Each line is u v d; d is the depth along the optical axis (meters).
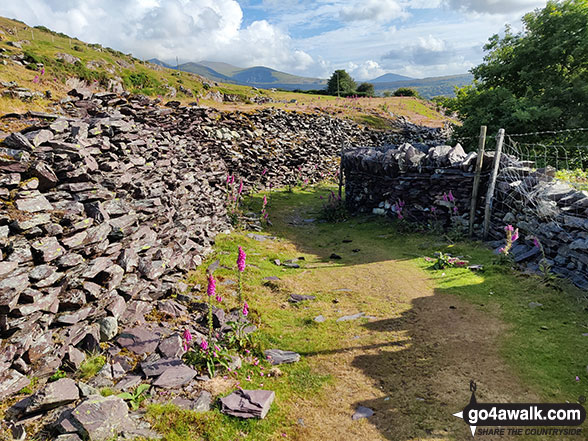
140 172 7.54
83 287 4.68
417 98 54.81
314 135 24.98
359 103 39.84
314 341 5.74
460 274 8.02
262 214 13.77
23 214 4.31
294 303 7.13
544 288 6.71
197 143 13.74
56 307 4.29
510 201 9.44
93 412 3.40
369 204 14.62
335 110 32.53
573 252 6.84
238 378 4.75
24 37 29.59
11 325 3.66
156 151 8.78
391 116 35.19
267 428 3.89
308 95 45.50
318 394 4.52
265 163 19.72
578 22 16.41
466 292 7.08
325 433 3.88
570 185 8.77
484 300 6.66
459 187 11.08
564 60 17.30
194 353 4.97
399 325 6.06
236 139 18.73
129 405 3.91
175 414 3.84
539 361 4.77
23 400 3.53
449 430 3.81
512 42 19.09
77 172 5.30
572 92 16.52
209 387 4.46
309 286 8.05
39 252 4.16
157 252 6.78
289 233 12.74
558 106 16.89
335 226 13.59
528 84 18.31
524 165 9.78
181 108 15.10
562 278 6.86
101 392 3.92
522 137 17.16
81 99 9.41
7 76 10.80
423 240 10.89
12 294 3.66
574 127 16.33
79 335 4.52
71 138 5.79
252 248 10.58
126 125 7.67
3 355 3.56
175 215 8.53
